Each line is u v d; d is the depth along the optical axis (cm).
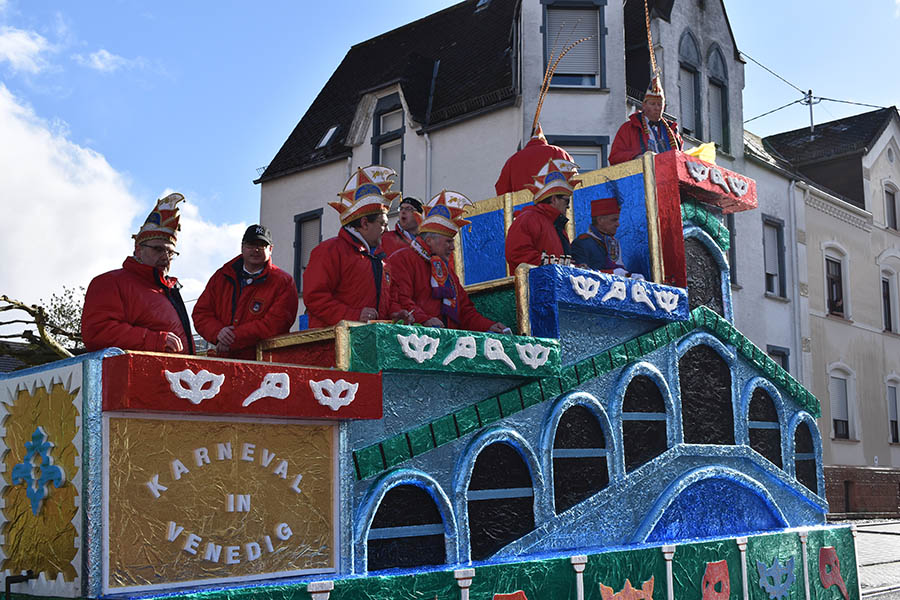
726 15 2234
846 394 2541
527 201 812
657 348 711
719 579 681
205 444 422
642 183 748
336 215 2262
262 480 440
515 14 1948
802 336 2367
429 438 532
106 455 393
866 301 2648
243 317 549
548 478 608
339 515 468
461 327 626
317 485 462
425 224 614
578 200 789
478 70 2105
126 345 458
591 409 653
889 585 1117
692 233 779
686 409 744
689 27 2133
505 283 644
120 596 387
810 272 2447
